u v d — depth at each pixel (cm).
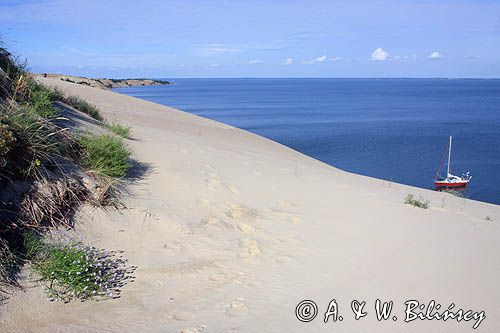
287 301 454
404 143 4697
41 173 534
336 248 609
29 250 447
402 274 528
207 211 691
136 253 523
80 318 394
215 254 555
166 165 837
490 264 572
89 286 436
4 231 447
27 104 667
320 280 507
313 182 1035
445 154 4050
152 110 2288
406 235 681
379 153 4028
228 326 397
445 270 544
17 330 361
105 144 688
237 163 1045
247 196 805
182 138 1324
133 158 816
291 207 795
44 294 411
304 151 4000
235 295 462
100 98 2172
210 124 2291
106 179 631
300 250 595
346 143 4566
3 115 543
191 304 439
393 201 953
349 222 732
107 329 383
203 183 791
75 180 575
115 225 560
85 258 454
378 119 7681
